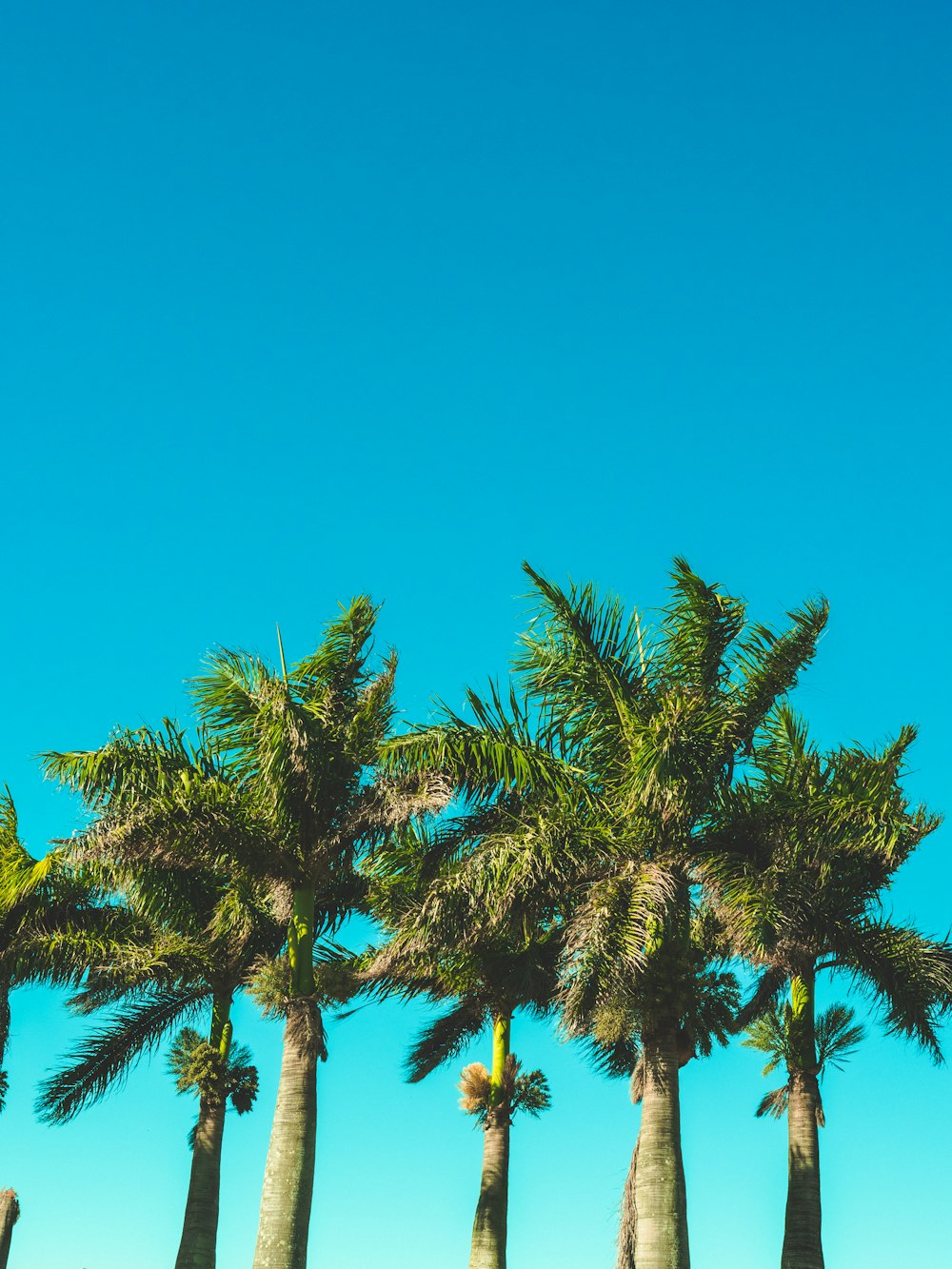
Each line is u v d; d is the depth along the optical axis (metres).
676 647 19.27
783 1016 22.75
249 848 19.02
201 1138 24.50
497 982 23.95
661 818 18.34
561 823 17.95
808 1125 21.91
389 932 22.48
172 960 25.11
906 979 19.42
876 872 21.02
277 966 19.31
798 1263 20.81
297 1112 18.06
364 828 19.28
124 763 18.81
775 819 18.73
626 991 17.94
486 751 18.33
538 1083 25.66
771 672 19.09
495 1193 24.80
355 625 20.77
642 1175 17.44
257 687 19.48
